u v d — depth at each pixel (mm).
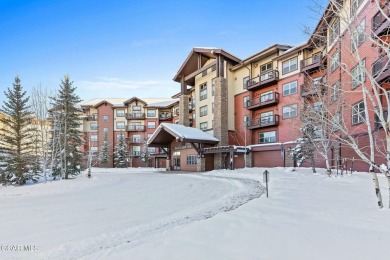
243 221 4773
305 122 15297
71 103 23203
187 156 29297
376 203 6117
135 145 48031
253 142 27609
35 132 19281
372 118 12305
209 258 3193
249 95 28094
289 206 6020
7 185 16891
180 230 4484
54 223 6156
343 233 3908
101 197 10398
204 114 31375
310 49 22328
